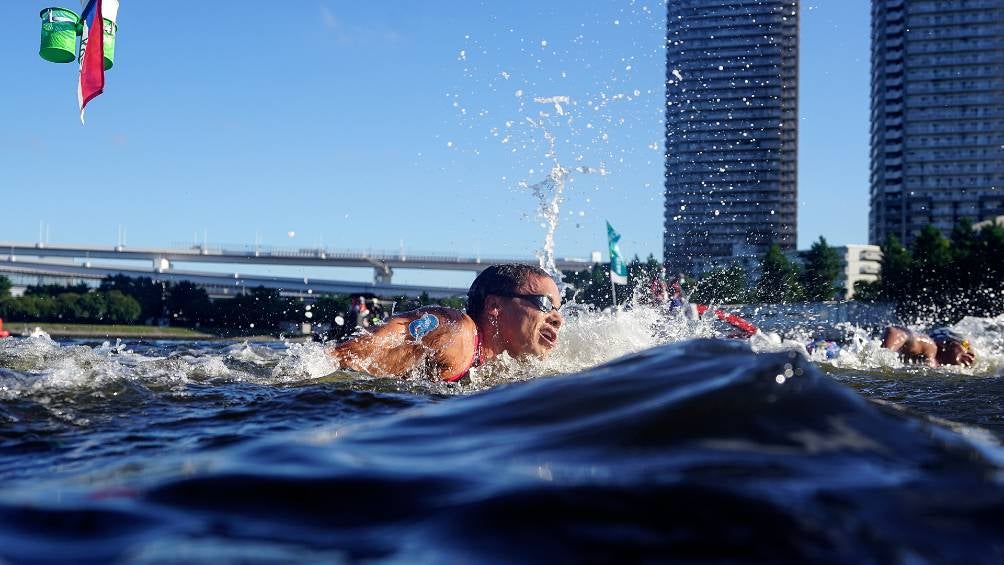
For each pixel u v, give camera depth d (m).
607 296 28.97
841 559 0.86
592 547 0.89
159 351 5.74
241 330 47.56
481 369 4.97
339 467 1.26
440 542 0.92
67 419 2.88
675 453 1.16
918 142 115.75
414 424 1.56
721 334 7.53
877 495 1.02
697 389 1.42
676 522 0.94
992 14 114.56
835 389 1.40
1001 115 114.06
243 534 0.99
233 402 3.29
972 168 114.25
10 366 4.23
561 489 1.05
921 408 3.68
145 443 2.38
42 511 1.12
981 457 1.20
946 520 0.96
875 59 128.12
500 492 1.06
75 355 4.86
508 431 1.41
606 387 1.57
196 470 1.32
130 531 1.02
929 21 115.81
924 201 115.31
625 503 0.99
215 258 114.69
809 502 0.99
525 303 5.03
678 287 9.88
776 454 1.15
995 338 9.02
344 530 0.99
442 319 4.82
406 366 4.72
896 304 55.25
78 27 7.19
